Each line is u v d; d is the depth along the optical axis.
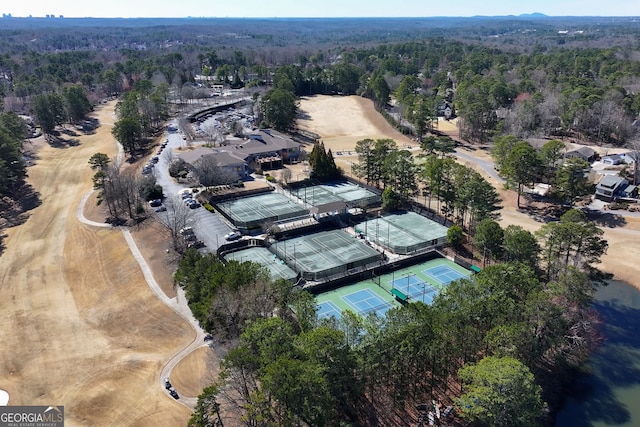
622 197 118.06
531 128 174.88
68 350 69.25
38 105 173.38
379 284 86.81
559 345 64.69
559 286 67.81
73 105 194.88
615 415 60.56
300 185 133.12
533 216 113.56
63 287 86.81
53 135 180.50
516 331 55.69
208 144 161.62
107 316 76.94
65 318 77.25
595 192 119.75
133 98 190.50
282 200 121.06
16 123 160.50
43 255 98.31
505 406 48.44
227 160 136.62
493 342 56.00
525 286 64.94
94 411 57.56
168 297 80.19
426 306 59.09
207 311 61.50
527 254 79.50
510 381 47.84
